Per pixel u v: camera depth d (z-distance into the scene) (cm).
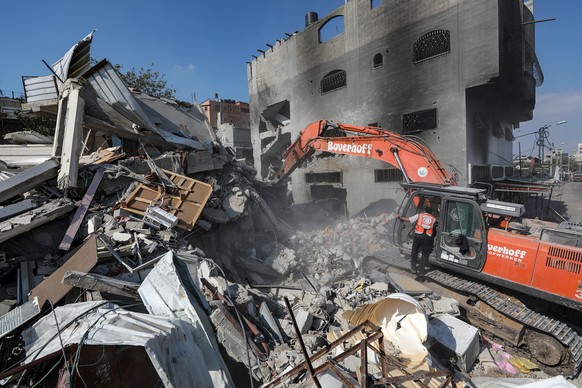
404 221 769
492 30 1201
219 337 463
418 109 1467
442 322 579
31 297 488
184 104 1218
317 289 759
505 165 1859
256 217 1000
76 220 630
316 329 564
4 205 638
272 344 497
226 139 3158
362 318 521
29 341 406
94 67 776
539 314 570
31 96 883
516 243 579
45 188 692
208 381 395
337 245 1065
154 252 614
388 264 798
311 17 2100
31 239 584
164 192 725
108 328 373
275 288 720
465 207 648
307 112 2080
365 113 1706
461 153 1327
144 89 2552
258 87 2489
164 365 341
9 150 931
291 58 2156
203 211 781
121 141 995
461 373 515
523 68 1450
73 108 729
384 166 1633
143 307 512
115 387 380
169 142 954
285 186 1427
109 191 722
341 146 1023
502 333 585
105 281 495
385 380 359
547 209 1488
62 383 325
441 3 1348
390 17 1549
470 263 632
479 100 1434
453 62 1326
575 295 515
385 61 1588
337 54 1842
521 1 1423
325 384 390
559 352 511
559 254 533
